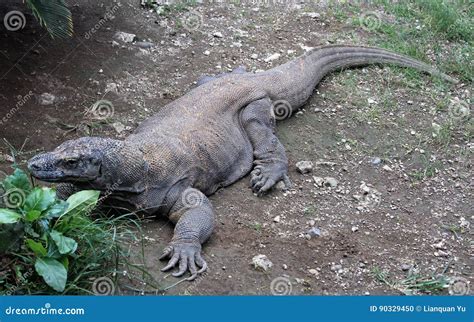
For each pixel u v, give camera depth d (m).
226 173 6.34
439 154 7.27
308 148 7.07
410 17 10.04
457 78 8.73
